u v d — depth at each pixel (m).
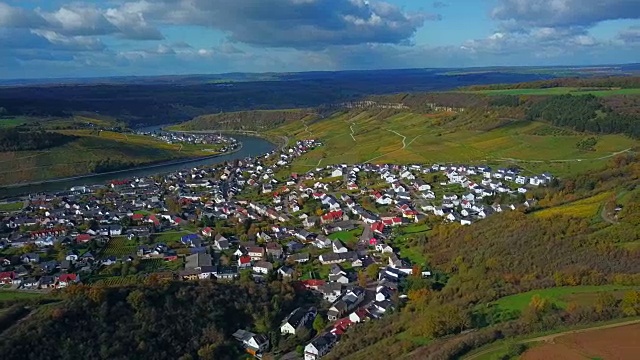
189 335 164.25
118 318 161.38
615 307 125.12
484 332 125.75
